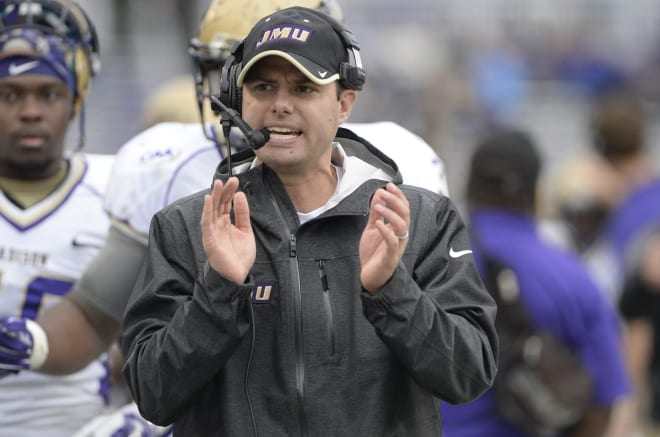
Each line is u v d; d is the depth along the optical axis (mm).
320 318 9172
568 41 52062
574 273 15758
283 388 9125
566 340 15719
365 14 51156
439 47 49188
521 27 51906
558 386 15047
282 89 9164
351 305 9250
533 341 15188
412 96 46031
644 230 21844
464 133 45500
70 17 13719
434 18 51344
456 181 42719
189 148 12125
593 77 51219
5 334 12156
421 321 8820
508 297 15398
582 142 48656
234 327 8797
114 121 43906
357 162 9648
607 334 15953
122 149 12508
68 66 13641
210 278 8758
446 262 9500
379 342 9234
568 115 49688
